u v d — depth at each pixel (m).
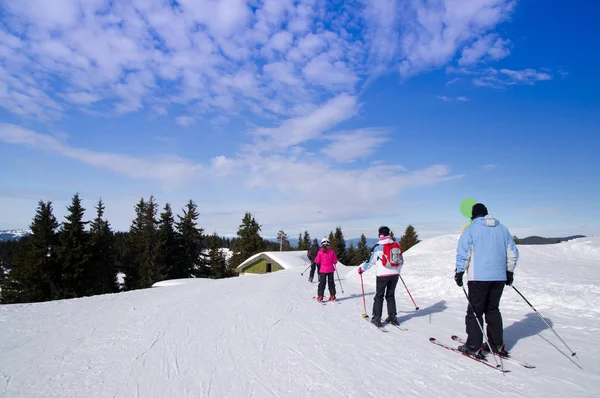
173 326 6.52
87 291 35.97
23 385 4.02
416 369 4.22
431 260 13.10
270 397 3.56
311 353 4.86
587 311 6.24
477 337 4.57
